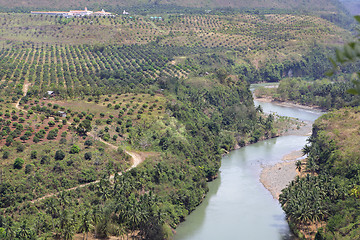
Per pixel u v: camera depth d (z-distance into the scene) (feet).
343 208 502.38
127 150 645.10
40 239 426.51
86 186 528.63
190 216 563.89
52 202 472.03
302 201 497.87
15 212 464.24
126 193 528.63
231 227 526.98
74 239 457.27
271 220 542.57
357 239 441.68
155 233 479.41
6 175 505.66
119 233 469.16
